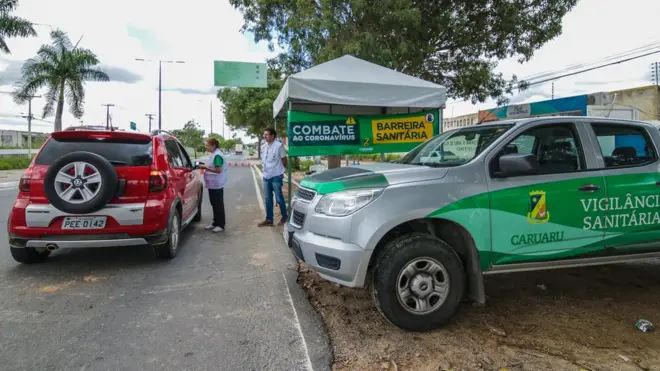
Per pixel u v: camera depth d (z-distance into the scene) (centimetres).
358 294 414
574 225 356
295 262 526
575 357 291
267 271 488
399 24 1033
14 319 348
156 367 276
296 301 395
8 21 2192
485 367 278
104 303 385
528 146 373
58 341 310
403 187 327
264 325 342
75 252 566
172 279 457
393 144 723
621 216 369
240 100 2861
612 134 390
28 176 462
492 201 337
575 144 376
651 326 335
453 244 351
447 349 303
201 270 491
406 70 1205
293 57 1288
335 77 672
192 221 804
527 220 344
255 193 1322
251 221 817
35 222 448
